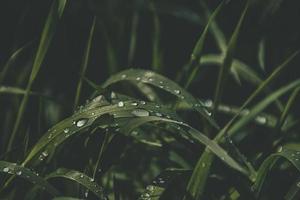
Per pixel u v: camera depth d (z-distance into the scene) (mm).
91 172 456
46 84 532
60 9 460
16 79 524
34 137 496
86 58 471
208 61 517
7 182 452
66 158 483
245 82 545
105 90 463
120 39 550
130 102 447
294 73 546
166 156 474
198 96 543
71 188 481
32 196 461
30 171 444
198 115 511
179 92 458
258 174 449
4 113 521
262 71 530
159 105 447
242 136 511
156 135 477
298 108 523
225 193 456
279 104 503
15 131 469
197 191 442
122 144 459
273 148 470
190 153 474
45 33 461
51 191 443
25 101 469
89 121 444
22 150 473
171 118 445
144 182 497
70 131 444
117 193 461
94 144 454
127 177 497
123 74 470
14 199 470
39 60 463
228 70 466
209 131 475
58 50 537
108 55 518
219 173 458
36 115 502
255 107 480
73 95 525
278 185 471
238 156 459
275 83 541
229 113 511
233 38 462
